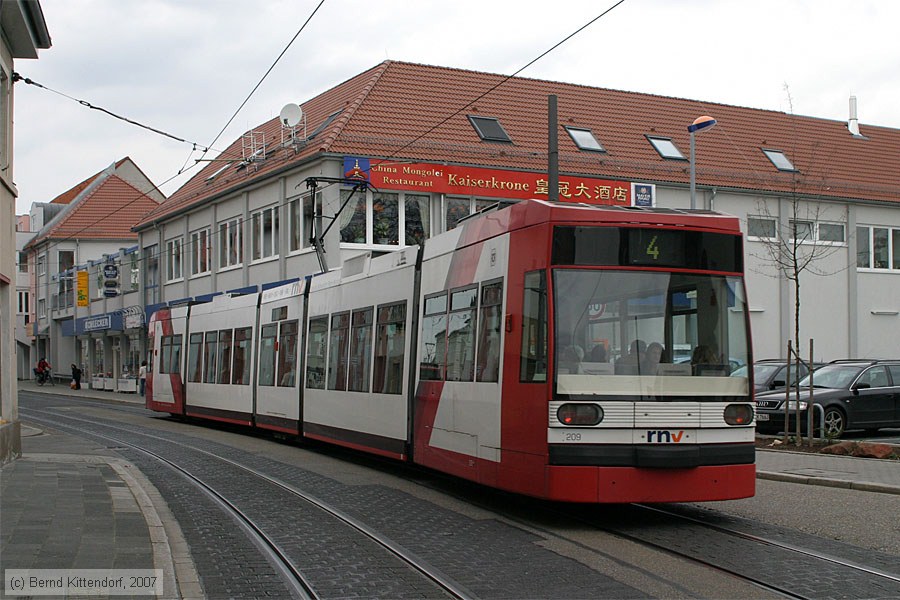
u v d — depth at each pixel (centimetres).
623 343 935
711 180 3250
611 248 950
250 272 3466
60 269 6500
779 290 3300
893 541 880
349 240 2806
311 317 1806
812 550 838
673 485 919
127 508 1048
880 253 3509
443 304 1212
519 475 961
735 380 960
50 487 1219
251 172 3450
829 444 1627
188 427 2534
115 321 4953
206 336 2519
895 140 3991
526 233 989
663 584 716
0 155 1504
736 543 873
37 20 1516
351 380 1556
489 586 713
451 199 2927
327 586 722
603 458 903
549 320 926
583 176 3055
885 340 3488
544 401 920
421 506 1108
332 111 3288
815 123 3894
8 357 1555
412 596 690
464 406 1109
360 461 1622
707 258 976
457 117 3117
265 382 2048
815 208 3375
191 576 755
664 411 927
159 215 4388
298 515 1052
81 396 4509
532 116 3294
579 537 907
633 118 3503
